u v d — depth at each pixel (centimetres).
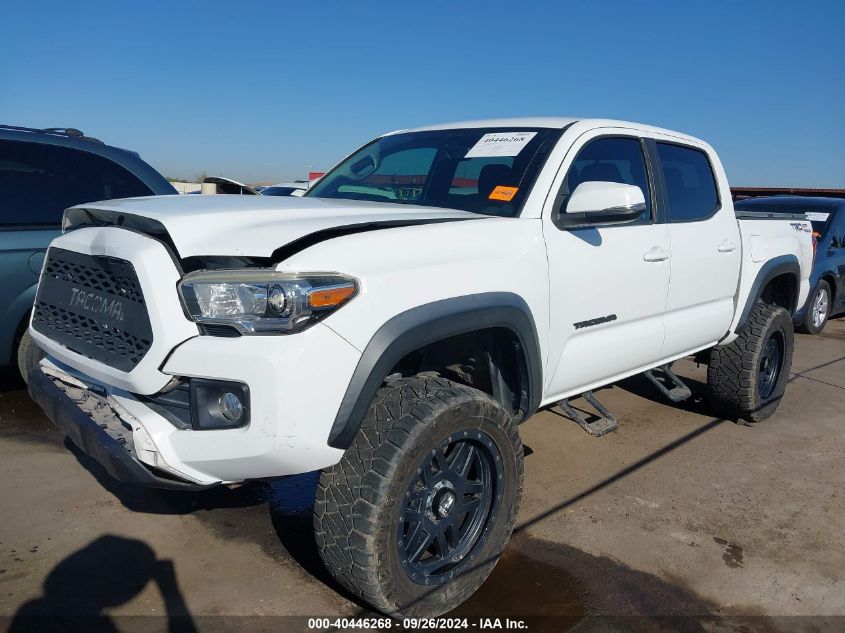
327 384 217
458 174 354
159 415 230
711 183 454
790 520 357
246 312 215
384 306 232
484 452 270
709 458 434
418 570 250
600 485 388
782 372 511
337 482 236
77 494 345
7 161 434
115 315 240
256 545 309
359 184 392
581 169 349
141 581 277
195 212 245
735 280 454
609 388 576
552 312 310
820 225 888
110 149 484
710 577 301
